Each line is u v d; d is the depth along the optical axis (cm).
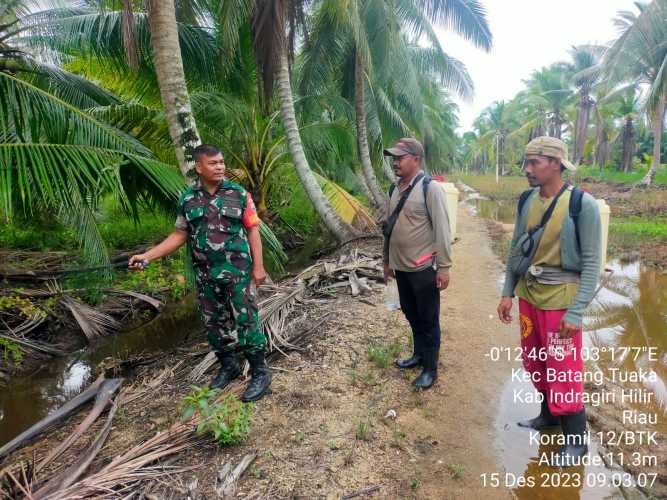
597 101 3184
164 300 741
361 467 260
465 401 335
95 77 843
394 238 315
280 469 255
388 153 304
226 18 693
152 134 715
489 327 477
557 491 250
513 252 274
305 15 959
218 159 282
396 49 1101
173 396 348
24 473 251
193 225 293
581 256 242
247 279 303
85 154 460
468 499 242
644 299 600
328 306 516
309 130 1084
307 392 333
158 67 481
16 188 475
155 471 253
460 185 3384
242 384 341
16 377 508
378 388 343
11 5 651
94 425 321
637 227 1105
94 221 539
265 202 1103
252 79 960
